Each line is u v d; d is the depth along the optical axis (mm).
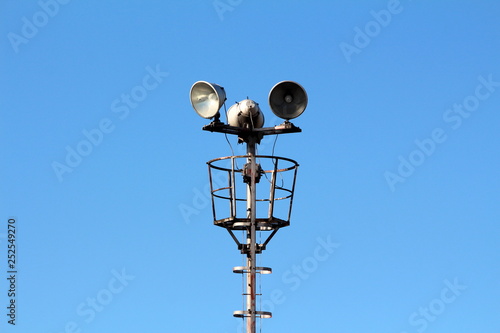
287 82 66812
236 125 67375
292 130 66875
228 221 66375
